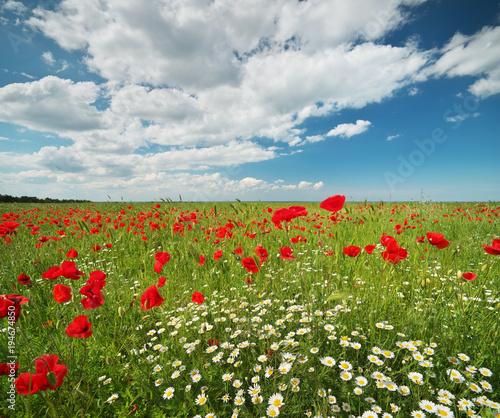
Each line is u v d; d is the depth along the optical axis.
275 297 3.36
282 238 6.05
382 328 2.42
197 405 1.91
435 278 3.66
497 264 4.20
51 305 3.40
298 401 1.78
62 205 23.55
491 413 1.53
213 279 4.21
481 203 16.48
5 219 9.41
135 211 13.45
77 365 2.29
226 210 12.66
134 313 3.23
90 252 5.70
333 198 2.24
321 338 2.37
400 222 9.34
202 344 2.57
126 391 2.02
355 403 1.79
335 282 3.55
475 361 2.05
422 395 1.80
